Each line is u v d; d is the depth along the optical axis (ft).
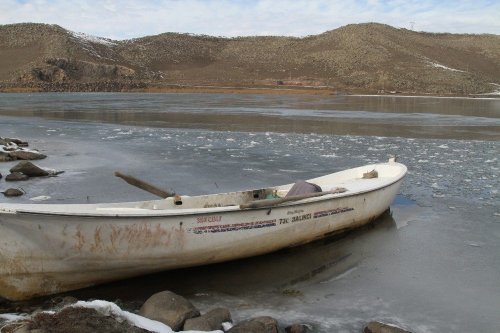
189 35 460.55
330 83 292.20
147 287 20.34
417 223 29.32
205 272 21.98
